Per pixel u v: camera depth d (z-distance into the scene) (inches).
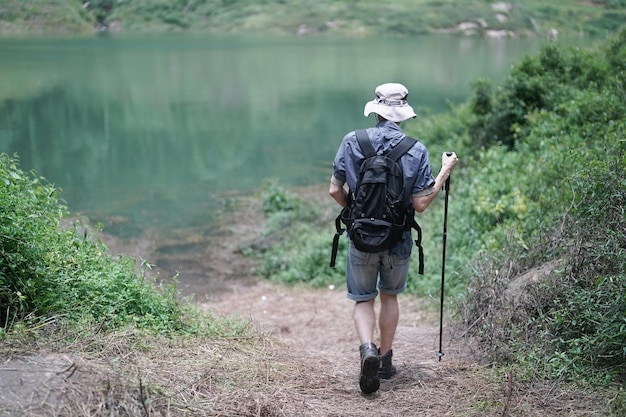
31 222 193.0
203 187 585.9
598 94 393.4
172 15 2322.8
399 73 1337.4
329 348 262.8
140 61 1504.7
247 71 1380.4
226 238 456.8
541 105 458.6
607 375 167.2
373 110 178.2
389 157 172.2
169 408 143.9
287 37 2130.9
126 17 2266.2
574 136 343.3
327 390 174.4
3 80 1176.2
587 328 183.2
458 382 178.9
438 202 439.2
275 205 516.4
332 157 701.3
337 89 1157.1
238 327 219.8
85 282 196.9
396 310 184.1
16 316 176.7
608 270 190.2
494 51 1681.8
